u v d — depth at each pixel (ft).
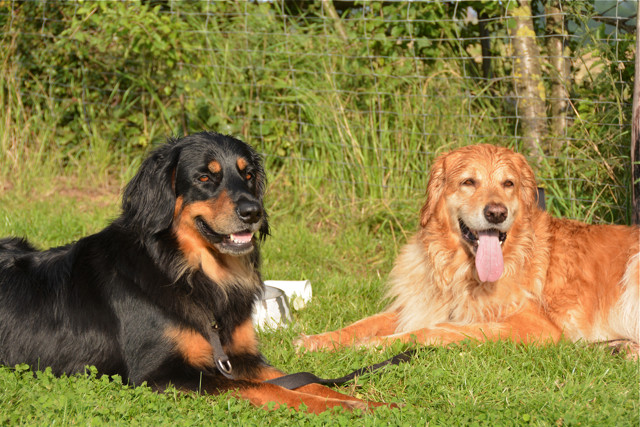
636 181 18.60
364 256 23.52
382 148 25.98
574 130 23.17
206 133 13.47
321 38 27.63
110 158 30.83
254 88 28.30
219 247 12.67
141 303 12.32
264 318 16.67
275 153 27.99
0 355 12.62
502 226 15.16
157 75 30.25
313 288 19.76
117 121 30.96
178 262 12.66
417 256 17.69
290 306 18.29
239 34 28.68
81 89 31.32
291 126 27.58
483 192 15.39
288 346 15.21
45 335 12.58
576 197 22.90
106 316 12.48
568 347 14.67
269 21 28.43
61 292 12.77
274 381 12.41
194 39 29.01
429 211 16.81
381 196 25.63
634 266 16.37
